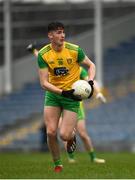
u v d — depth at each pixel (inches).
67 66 770.2
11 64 2385.6
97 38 2137.1
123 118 2096.5
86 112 2149.4
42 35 2544.3
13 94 2351.1
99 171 824.9
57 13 2554.1
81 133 1067.3
